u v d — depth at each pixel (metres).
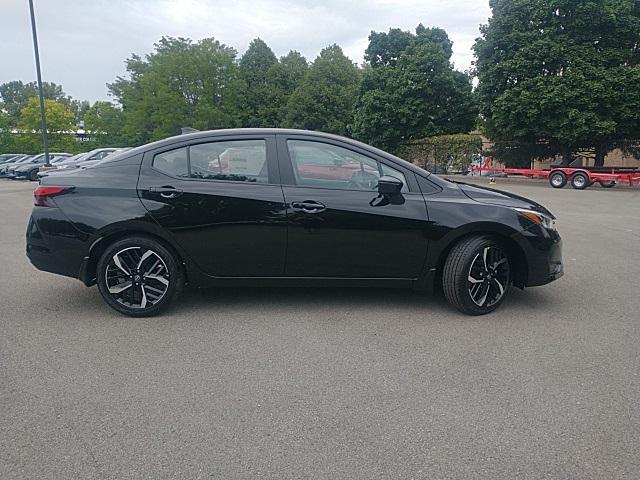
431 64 29.73
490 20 25.41
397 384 3.32
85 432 2.77
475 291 4.62
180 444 2.67
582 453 2.60
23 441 2.69
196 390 3.23
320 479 2.40
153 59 44.44
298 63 58.41
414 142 31.62
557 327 4.35
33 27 21.52
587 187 21.86
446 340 4.06
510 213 4.57
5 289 5.43
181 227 4.44
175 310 4.75
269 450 2.62
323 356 3.75
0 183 25.39
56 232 4.41
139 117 42.53
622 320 4.54
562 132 23.16
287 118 48.16
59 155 30.33
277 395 3.17
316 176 4.60
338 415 2.95
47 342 3.99
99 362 3.63
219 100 46.31
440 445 2.66
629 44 23.59
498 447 2.64
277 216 4.46
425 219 4.52
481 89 25.97
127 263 4.48
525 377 3.42
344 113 47.66
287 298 5.12
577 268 6.48
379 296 5.21
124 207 4.40
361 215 4.48
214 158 4.59
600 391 3.23
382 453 2.60
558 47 22.94
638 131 23.66
